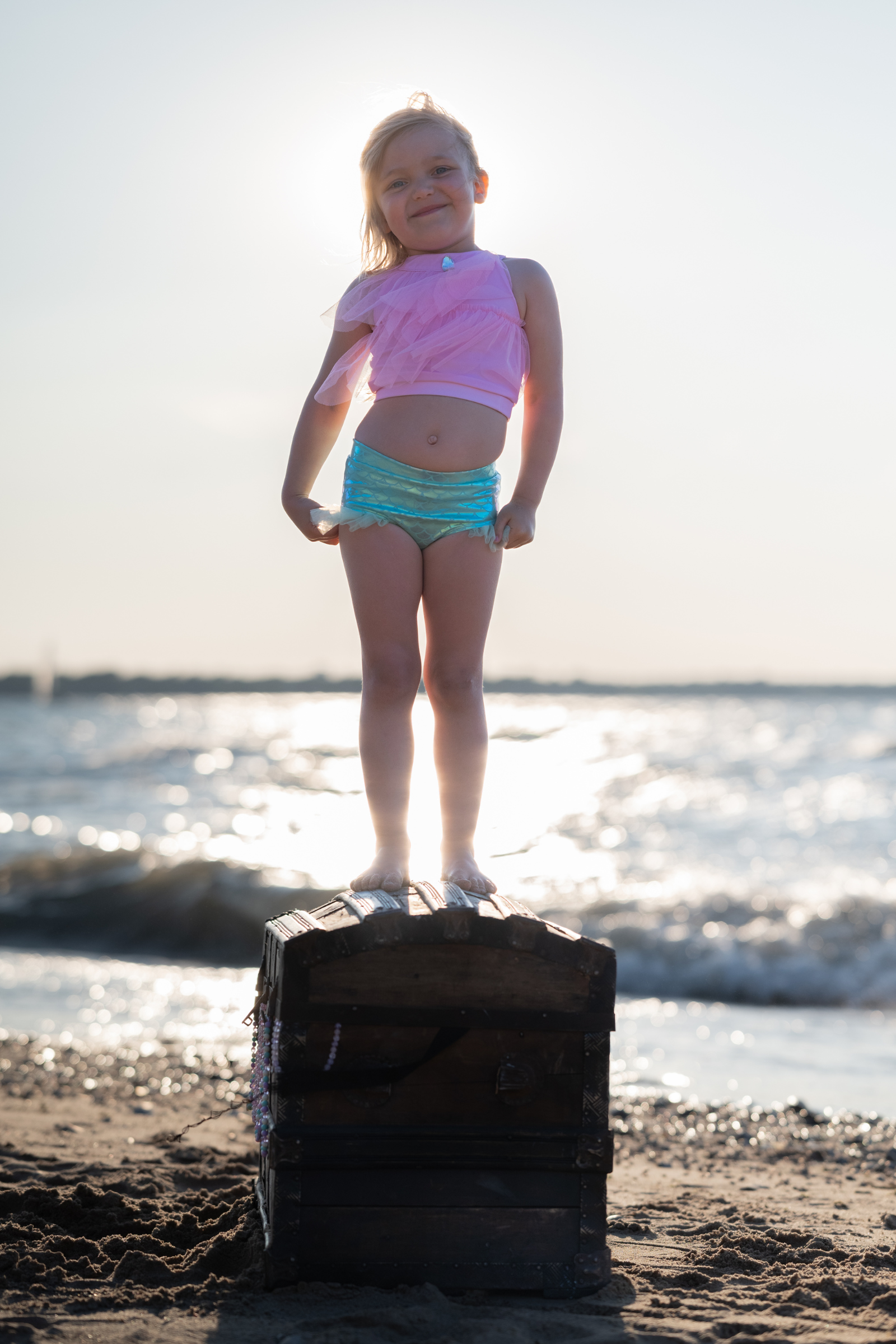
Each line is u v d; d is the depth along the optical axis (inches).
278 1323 93.2
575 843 717.9
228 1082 233.9
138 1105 211.0
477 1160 102.0
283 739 2006.6
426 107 125.0
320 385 122.9
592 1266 102.9
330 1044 101.0
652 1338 92.1
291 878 492.7
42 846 674.8
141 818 855.1
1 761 1416.1
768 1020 332.8
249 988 368.2
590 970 103.4
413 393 116.3
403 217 120.3
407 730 117.2
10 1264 108.0
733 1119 212.7
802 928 418.6
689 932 421.1
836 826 767.7
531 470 119.5
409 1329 91.3
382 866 115.3
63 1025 303.6
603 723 2442.2
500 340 117.8
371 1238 101.0
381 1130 100.8
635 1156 183.6
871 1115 217.8
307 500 122.9
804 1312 100.3
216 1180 151.3
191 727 2438.5
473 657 117.5
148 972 402.0
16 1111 202.1
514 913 105.3
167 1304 98.5
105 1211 128.0
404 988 101.7
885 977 377.1
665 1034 309.1
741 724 2202.3
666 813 868.0
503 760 1421.0
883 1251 120.9
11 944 459.2
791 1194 157.4
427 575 117.3
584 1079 103.3
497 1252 102.1
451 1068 102.3
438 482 114.8
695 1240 127.1
